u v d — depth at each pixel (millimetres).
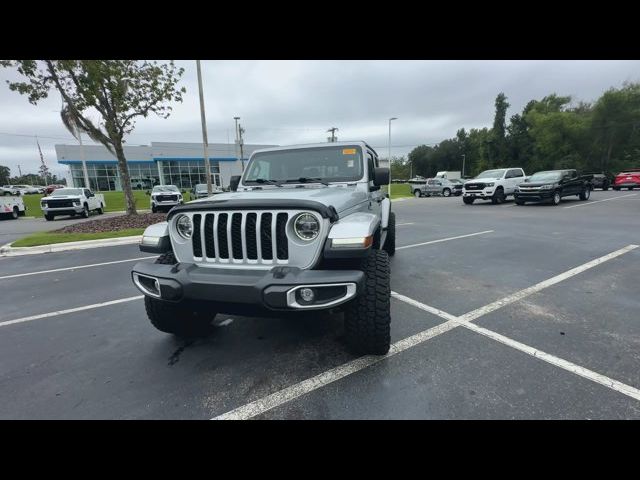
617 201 18078
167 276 2676
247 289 2424
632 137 45781
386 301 2783
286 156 4320
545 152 51562
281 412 2365
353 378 2703
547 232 9219
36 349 3396
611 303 4117
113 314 4289
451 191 31781
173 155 49562
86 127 12656
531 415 2252
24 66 10781
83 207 18062
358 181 3938
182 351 3248
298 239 2561
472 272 5590
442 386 2570
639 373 2680
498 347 3123
